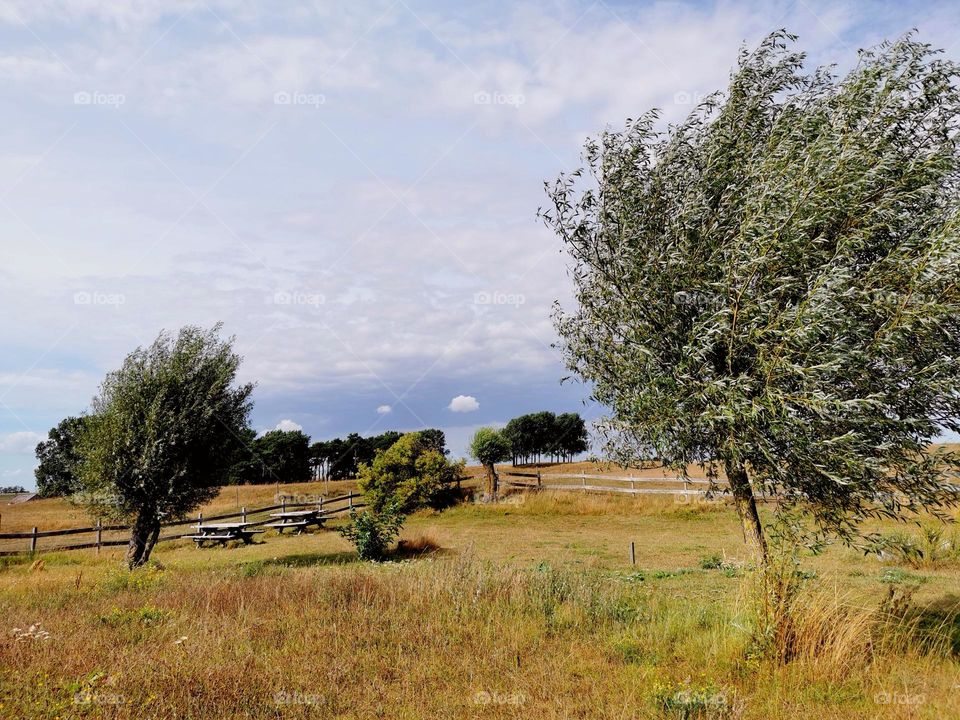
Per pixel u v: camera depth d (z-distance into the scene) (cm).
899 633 729
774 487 721
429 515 2750
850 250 662
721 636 759
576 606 915
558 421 6362
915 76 703
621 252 825
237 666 648
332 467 7650
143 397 1777
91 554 2136
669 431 777
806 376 636
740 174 779
